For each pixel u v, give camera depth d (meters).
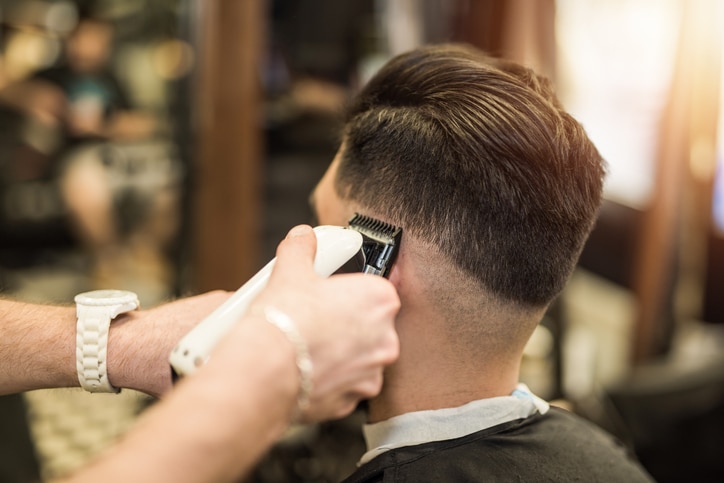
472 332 0.57
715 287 2.04
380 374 0.46
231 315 0.45
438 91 0.57
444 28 1.69
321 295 0.43
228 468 0.37
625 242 2.01
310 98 1.66
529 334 0.60
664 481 1.40
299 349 0.40
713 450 1.38
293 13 1.60
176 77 1.69
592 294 2.04
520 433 0.62
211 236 1.54
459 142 0.54
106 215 2.04
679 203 1.92
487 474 0.57
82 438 1.66
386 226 0.55
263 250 1.67
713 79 1.83
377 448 0.59
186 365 0.44
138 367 0.64
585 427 0.69
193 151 1.54
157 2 1.84
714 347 1.98
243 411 0.37
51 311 0.70
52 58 2.01
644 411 1.41
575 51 1.76
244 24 1.44
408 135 0.55
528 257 0.55
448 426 0.59
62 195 2.09
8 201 2.06
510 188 0.53
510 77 0.57
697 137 1.88
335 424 1.44
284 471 1.36
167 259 1.96
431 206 0.54
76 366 0.66
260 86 1.53
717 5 1.77
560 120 0.55
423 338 0.57
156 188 1.98
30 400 1.75
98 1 1.93
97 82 1.99
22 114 2.03
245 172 1.53
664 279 1.97
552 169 0.54
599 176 0.59
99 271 2.10
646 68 1.85
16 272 2.13
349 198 0.59
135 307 0.66
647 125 1.89
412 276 0.55
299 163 1.68
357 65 1.69
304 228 0.50
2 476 1.24
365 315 0.44
